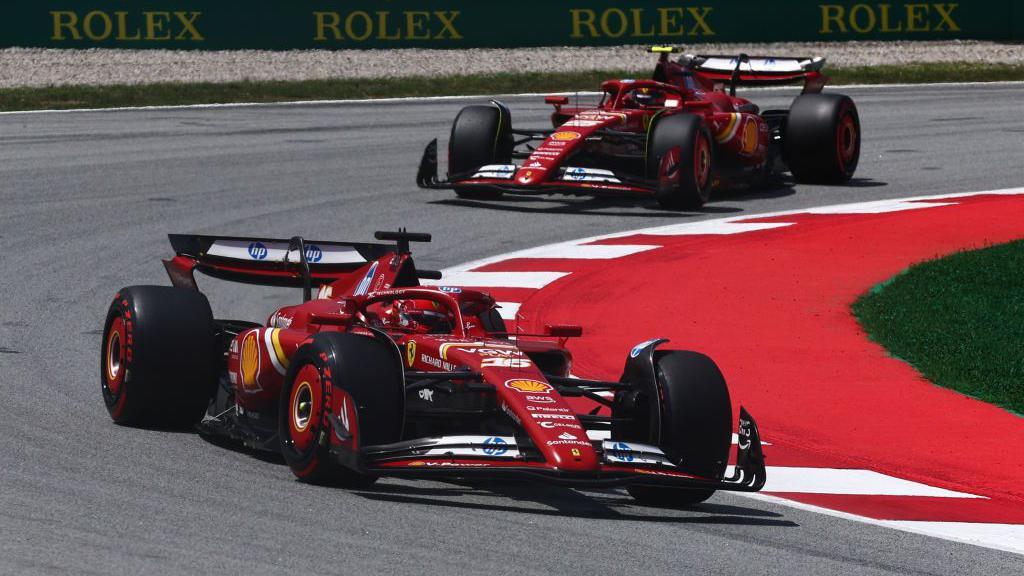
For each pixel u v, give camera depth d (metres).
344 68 124.94
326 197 68.75
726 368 40.69
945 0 141.75
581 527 24.95
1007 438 34.38
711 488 25.95
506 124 69.06
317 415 25.73
